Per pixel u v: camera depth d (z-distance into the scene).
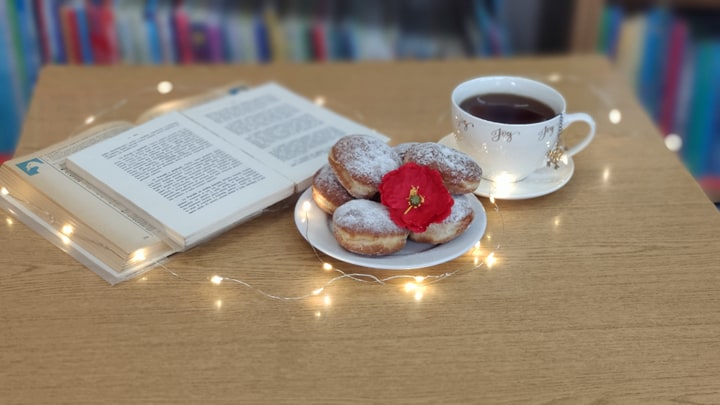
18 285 0.75
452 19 1.74
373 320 0.72
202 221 0.78
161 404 0.64
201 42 1.67
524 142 0.84
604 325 0.72
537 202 0.89
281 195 0.84
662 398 0.66
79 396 0.64
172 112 0.97
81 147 0.91
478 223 0.81
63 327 0.71
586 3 1.67
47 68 1.13
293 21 1.70
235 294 0.75
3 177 0.87
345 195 0.79
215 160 0.88
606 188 0.91
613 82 1.16
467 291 0.76
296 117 0.98
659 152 0.99
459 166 0.78
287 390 0.66
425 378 0.67
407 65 1.18
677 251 0.82
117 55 1.66
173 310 0.73
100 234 0.78
